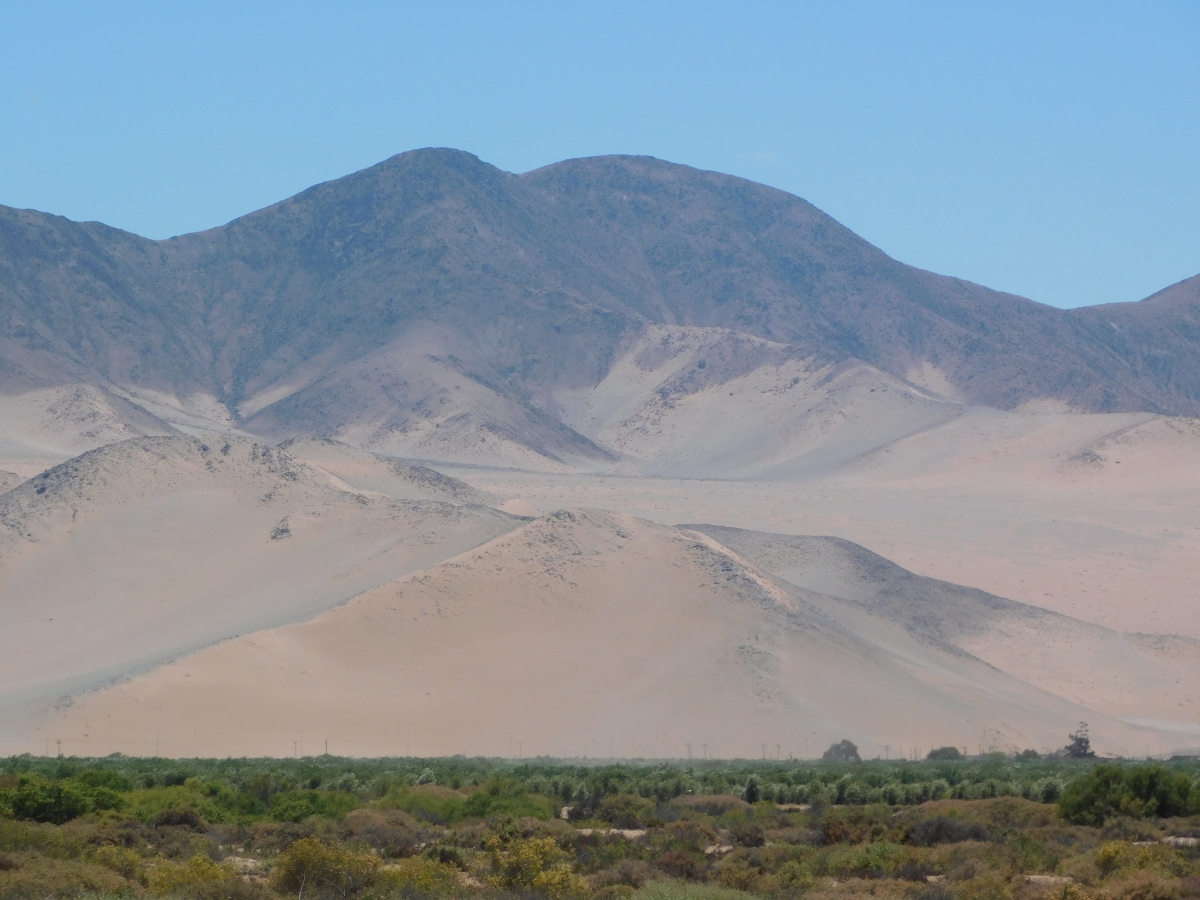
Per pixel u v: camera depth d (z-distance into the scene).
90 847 68.31
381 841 76.56
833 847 74.06
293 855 60.03
